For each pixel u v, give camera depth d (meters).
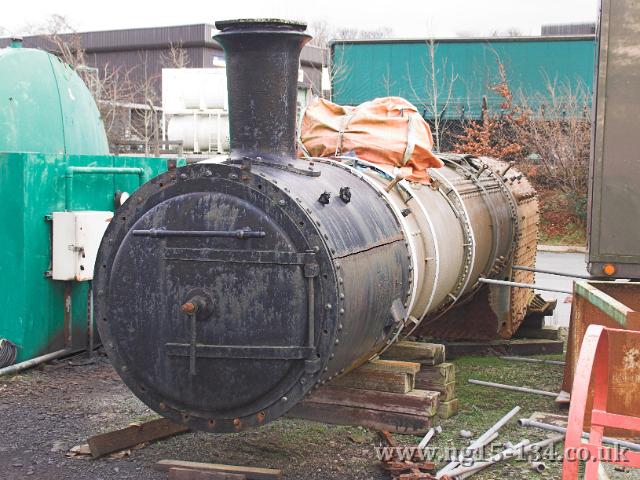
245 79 4.97
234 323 4.56
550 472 5.15
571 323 6.72
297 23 4.95
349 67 22.70
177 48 29.94
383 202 5.61
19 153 7.49
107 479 5.04
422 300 6.12
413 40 22.53
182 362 4.69
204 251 4.58
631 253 7.26
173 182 4.69
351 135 6.42
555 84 22.83
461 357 8.59
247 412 4.65
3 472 5.18
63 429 6.02
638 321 5.26
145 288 4.73
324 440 5.64
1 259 7.60
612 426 3.86
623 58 7.16
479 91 23.11
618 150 7.22
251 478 4.93
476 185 8.07
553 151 23.59
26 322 7.60
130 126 21.78
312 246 4.43
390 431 5.78
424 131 6.62
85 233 7.76
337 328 4.43
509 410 6.54
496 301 8.59
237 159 4.87
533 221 9.83
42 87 8.66
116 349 4.84
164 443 5.62
